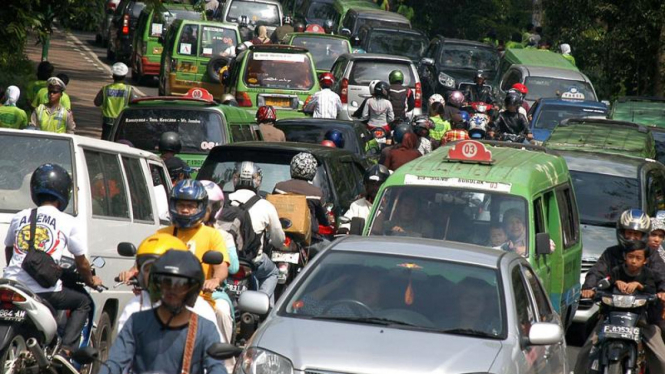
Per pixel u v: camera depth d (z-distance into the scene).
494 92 94.62
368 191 37.22
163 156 39.44
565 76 87.75
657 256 27.45
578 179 45.56
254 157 40.03
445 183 32.59
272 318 22.36
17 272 23.83
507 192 32.22
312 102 68.00
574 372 27.56
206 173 39.84
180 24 90.38
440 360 20.61
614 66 101.00
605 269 27.66
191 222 23.16
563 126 56.34
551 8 107.19
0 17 51.16
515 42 119.00
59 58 118.75
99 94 56.62
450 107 67.31
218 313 26.11
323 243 36.44
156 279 16.77
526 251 31.39
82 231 24.19
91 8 55.31
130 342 17.08
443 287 22.94
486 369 20.59
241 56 71.88
